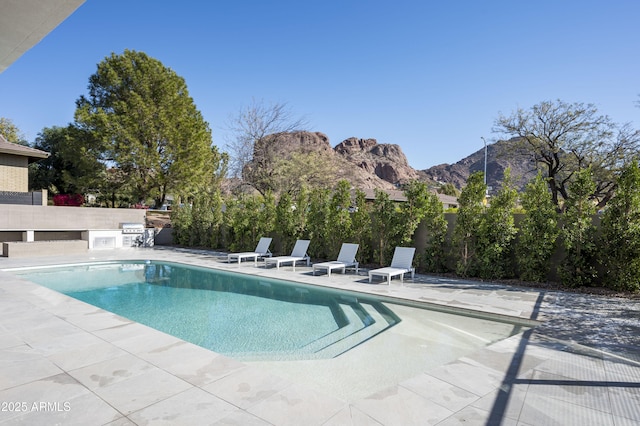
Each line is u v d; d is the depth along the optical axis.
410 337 5.50
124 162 23.62
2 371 3.51
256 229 15.34
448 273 10.57
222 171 28.33
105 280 10.30
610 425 2.70
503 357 4.12
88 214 17.80
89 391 3.10
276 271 11.16
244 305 7.58
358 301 7.84
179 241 19.59
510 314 6.16
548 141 23.66
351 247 11.38
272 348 5.11
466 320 6.32
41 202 17.77
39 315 5.55
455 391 3.24
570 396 3.16
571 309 6.49
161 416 2.70
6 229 15.44
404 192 11.26
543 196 9.07
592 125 22.23
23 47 2.36
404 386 3.34
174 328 6.06
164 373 3.49
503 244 9.44
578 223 8.46
